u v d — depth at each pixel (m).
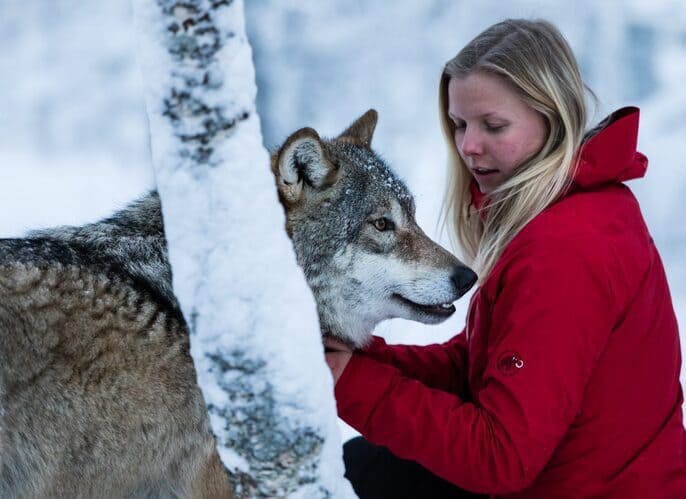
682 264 7.42
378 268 3.48
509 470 2.61
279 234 2.06
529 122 2.97
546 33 2.98
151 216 3.23
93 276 2.95
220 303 2.01
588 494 2.79
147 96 2.00
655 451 2.80
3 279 2.80
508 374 2.60
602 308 2.62
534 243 2.68
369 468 3.52
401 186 3.65
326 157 3.41
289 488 2.11
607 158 2.88
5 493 2.84
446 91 3.36
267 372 2.03
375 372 2.81
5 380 2.74
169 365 3.00
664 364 2.85
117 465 2.98
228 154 1.99
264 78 12.71
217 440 2.14
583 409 2.75
